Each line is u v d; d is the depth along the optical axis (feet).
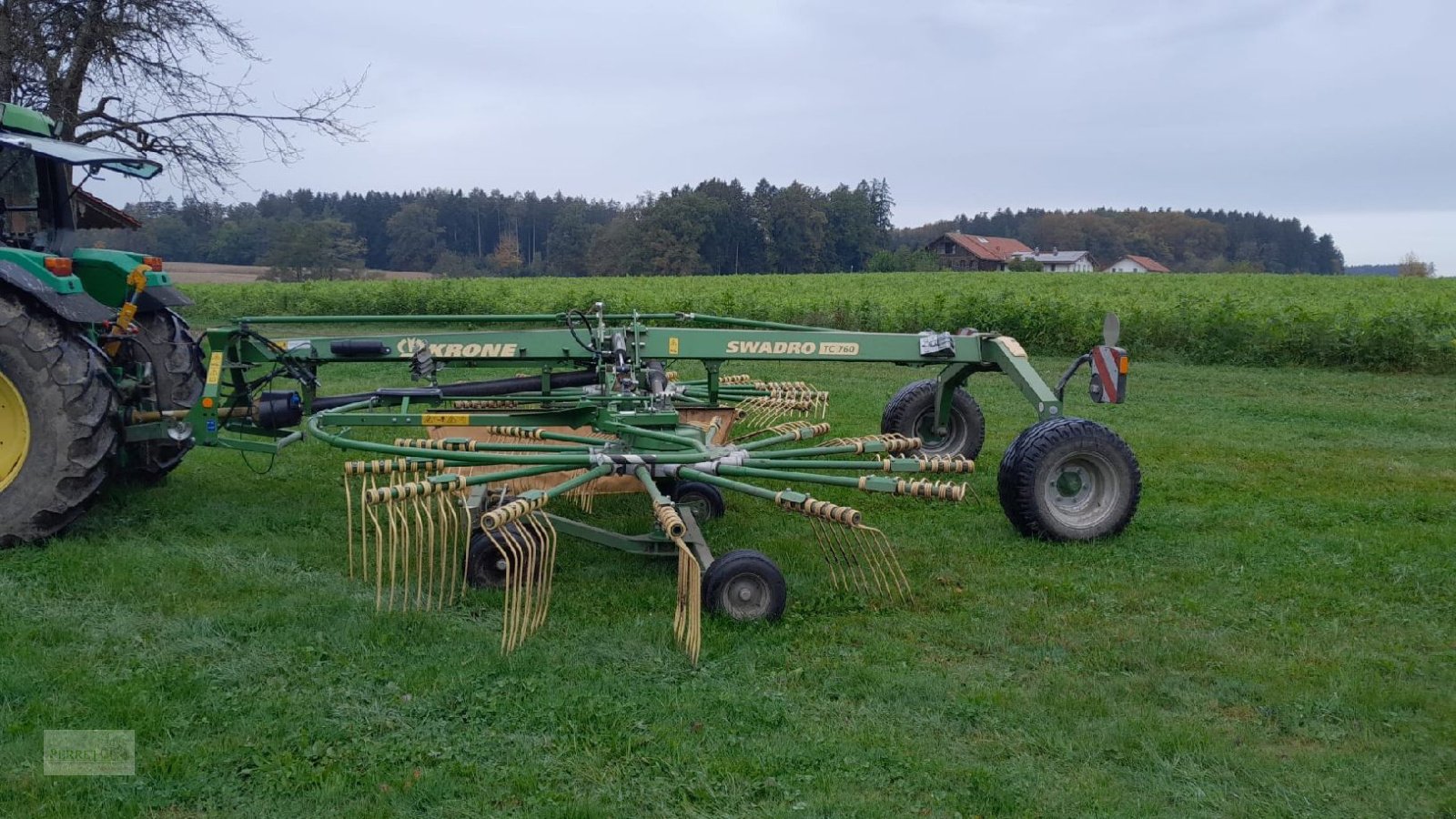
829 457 26.08
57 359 17.38
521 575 16.33
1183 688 13.43
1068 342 56.85
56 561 16.90
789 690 13.07
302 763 10.84
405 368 46.37
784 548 19.26
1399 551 19.52
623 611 15.72
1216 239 341.82
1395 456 28.96
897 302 68.85
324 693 12.49
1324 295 80.43
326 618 14.88
